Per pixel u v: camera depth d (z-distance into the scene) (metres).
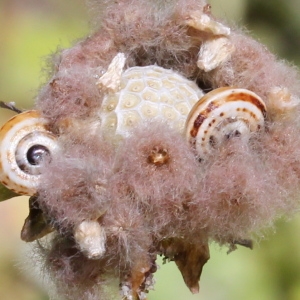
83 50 0.24
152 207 0.23
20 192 0.23
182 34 0.24
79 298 0.24
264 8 0.34
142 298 0.24
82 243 0.23
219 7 0.33
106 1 0.25
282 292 0.32
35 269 0.24
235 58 0.24
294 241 0.32
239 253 0.32
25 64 0.33
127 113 0.24
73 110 0.24
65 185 0.23
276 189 0.23
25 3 0.34
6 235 0.33
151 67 0.24
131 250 0.23
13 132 0.23
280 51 0.34
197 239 0.24
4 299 0.32
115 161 0.23
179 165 0.23
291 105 0.24
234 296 0.32
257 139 0.23
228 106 0.23
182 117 0.24
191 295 0.32
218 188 0.23
